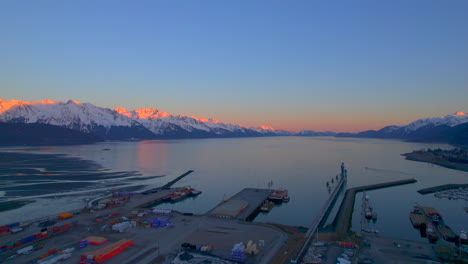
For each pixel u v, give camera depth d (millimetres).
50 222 79688
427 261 57500
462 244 72125
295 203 114000
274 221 92500
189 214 90938
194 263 56219
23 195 117000
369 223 89812
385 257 59406
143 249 63250
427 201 117188
